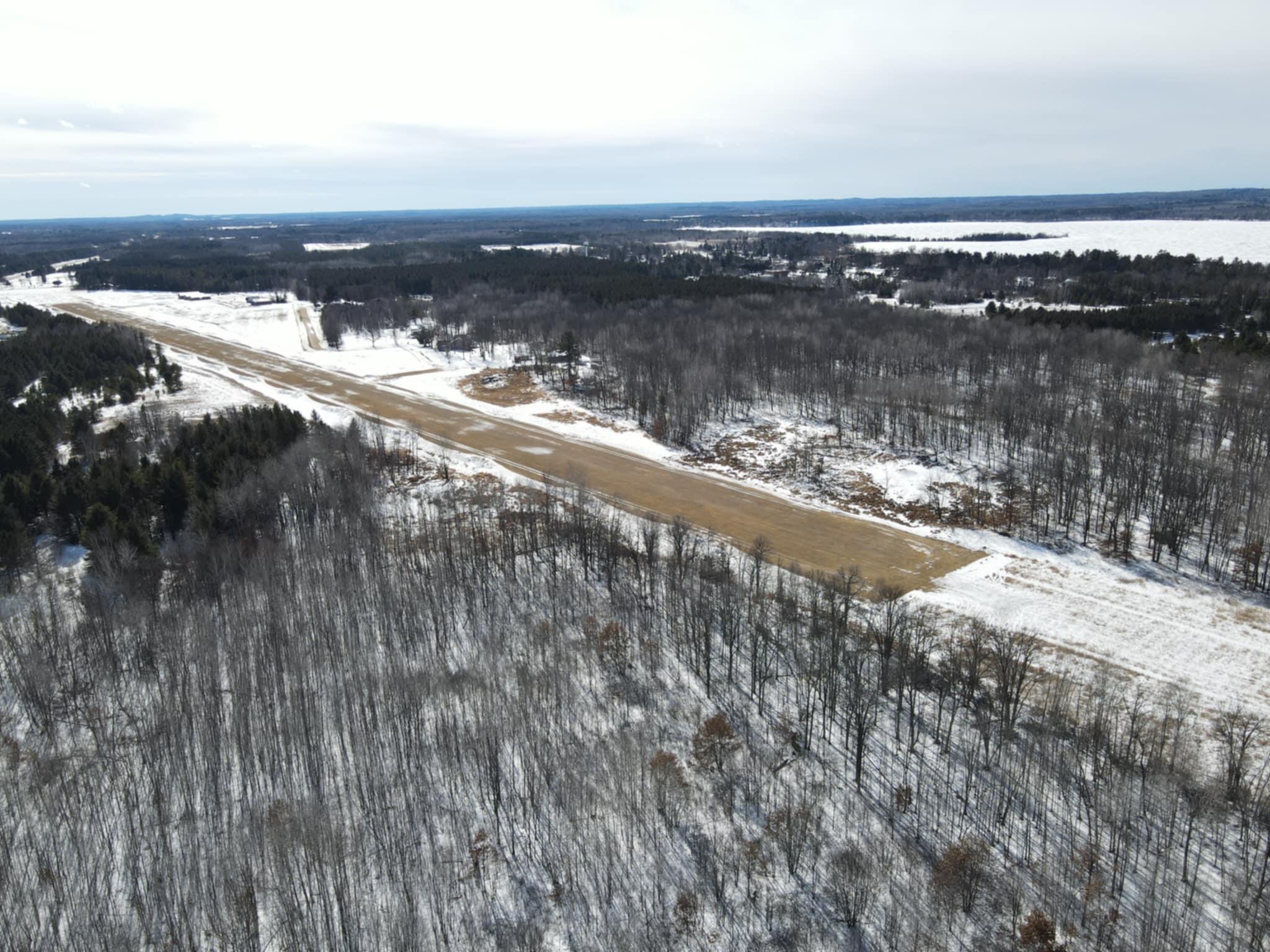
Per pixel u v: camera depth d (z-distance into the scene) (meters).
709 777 47.28
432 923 39.84
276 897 41.06
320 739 50.34
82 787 47.97
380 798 46.22
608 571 67.31
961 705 51.78
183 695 51.91
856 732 49.12
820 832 43.34
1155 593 65.31
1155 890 38.38
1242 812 41.59
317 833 43.22
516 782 47.75
